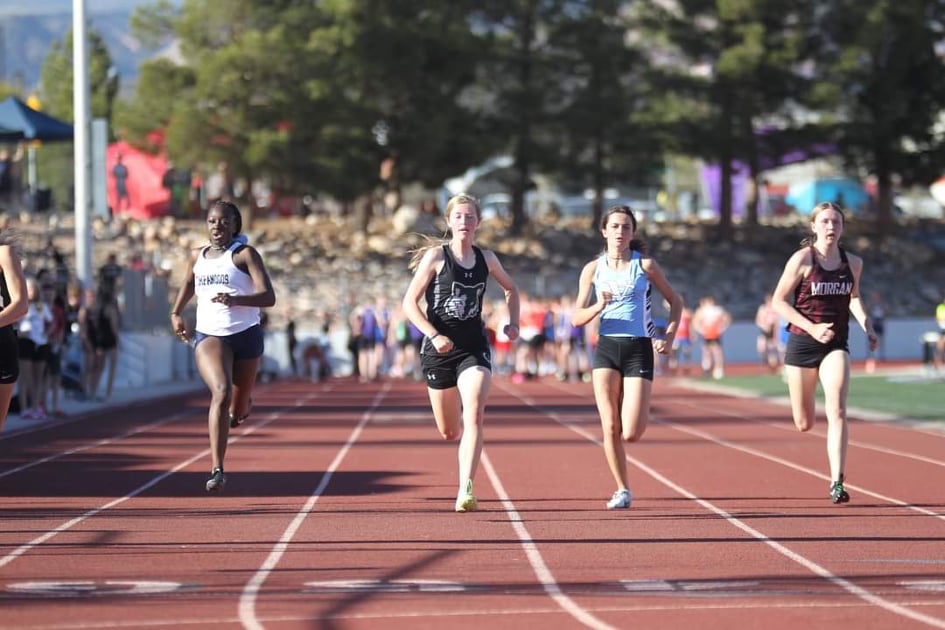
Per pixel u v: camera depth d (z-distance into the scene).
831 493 18.78
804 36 94.75
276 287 79.50
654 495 19.92
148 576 13.09
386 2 87.06
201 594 12.13
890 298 91.12
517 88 93.25
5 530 16.27
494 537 15.72
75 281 44.00
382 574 13.24
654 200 134.25
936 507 18.45
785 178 142.12
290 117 82.94
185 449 27.33
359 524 16.81
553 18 94.00
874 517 17.42
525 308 63.00
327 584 12.67
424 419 36.81
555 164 96.00
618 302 17.64
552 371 68.19
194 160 84.31
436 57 89.75
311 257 85.50
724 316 63.31
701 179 139.88
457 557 14.30
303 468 23.73
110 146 92.81
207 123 83.12
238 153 84.12
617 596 12.04
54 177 107.12
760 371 68.62
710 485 21.20
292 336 67.69
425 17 89.12
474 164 91.62
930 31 97.62
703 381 57.75
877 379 55.47
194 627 10.69
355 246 89.00
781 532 16.11
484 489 20.66
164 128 86.19
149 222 85.06
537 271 87.75
